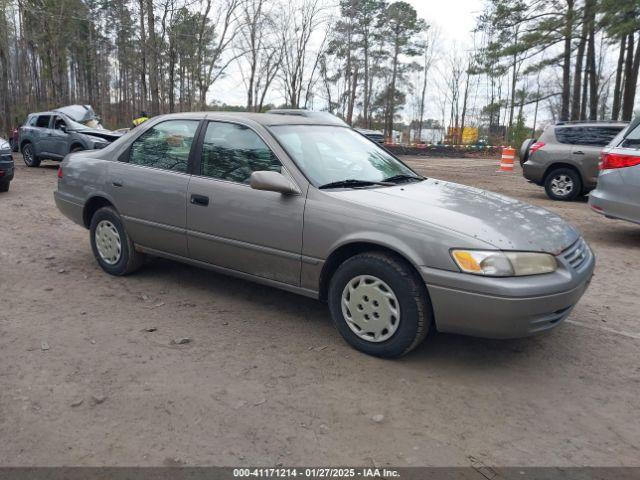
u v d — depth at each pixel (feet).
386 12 149.07
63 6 79.30
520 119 101.96
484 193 15.02
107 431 9.53
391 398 10.88
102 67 142.00
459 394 11.14
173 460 8.82
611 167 23.30
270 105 102.17
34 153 51.98
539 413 10.56
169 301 15.90
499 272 10.98
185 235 15.53
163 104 70.38
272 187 13.05
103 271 18.52
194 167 15.43
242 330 14.01
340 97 145.28
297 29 90.33
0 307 15.06
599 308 16.43
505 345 13.52
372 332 12.43
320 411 10.33
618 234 27.09
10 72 113.80
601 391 11.48
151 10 60.23
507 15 86.63
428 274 11.37
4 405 10.21
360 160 15.30
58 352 12.42
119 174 17.03
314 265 13.11
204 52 64.08
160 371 11.69
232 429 9.68
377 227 12.09
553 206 35.40
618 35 71.46
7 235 23.61
